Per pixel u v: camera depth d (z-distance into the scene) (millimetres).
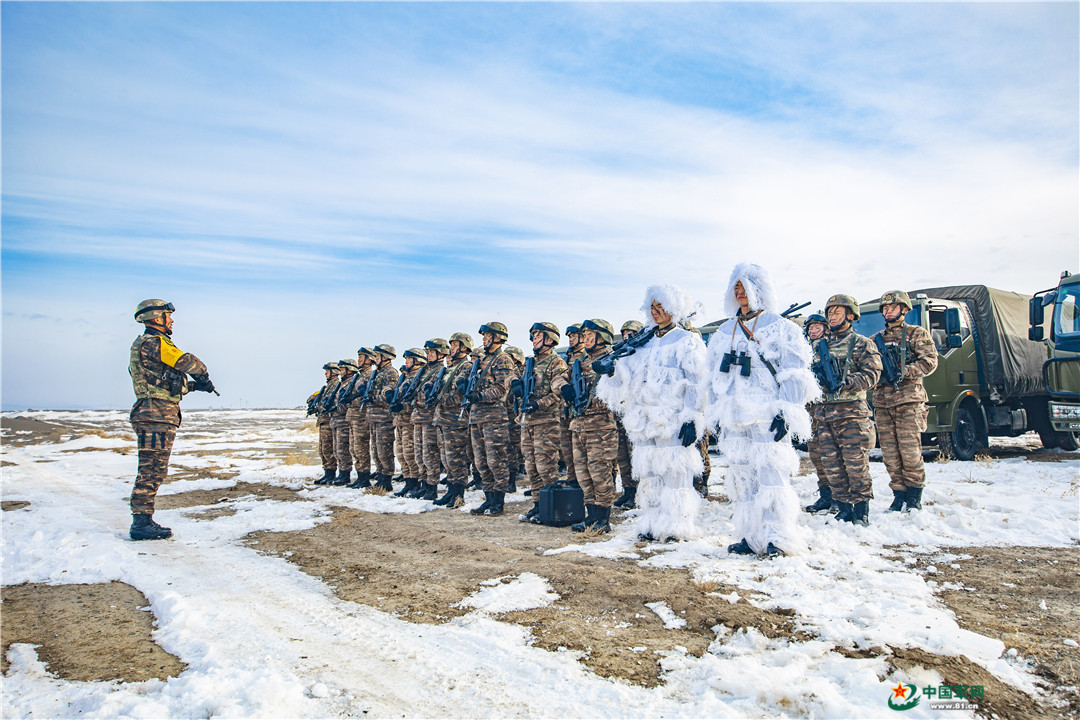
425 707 2920
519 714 2822
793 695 2744
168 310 7176
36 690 3211
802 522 6273
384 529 7121
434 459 9547
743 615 3736
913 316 9953
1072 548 5020
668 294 5844
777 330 5145
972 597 4012
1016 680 2871
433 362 9688
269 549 6375
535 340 7742
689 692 2943
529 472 9055
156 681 3236
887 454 6480
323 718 2834
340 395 11211
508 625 3889
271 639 3824
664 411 5727
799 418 4906
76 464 15961
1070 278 10586
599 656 3363
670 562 5000
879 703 2684
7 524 7727
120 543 6602
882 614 3604
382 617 4195
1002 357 10914
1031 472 8398
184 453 19000
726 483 5328
